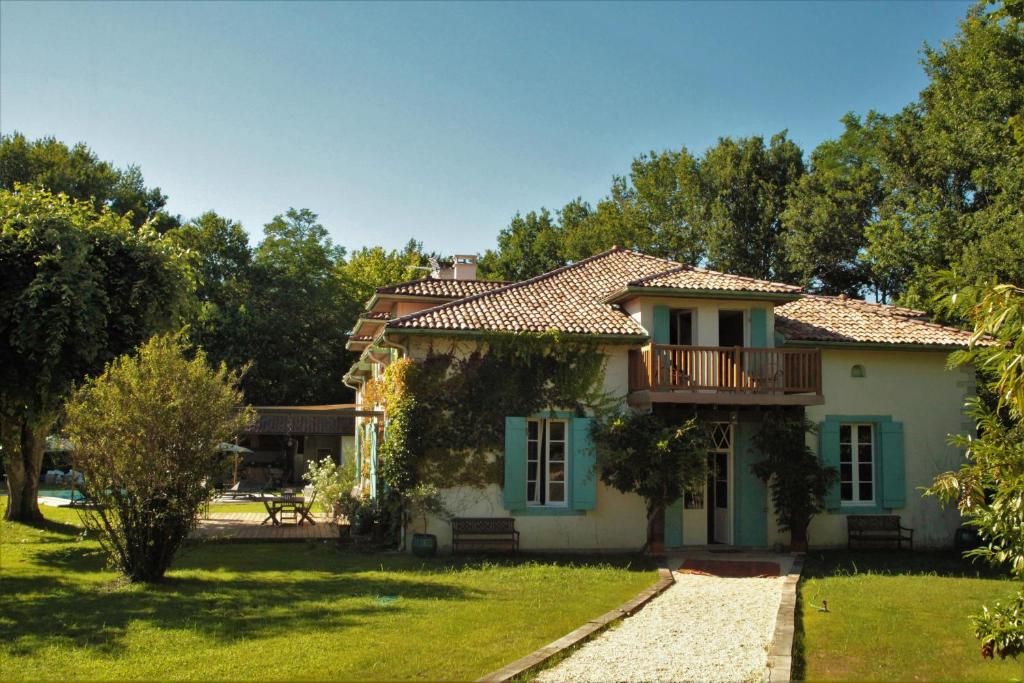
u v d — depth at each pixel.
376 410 19.83
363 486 23.39
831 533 17.88
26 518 19.30
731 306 17.84
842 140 37.47
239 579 12.49
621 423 15.97
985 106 25.03
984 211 24.44
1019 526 6.09
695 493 17.67
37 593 11.20
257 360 41.53
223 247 43.00
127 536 11.83
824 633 9.52
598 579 13.10
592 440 16.72
